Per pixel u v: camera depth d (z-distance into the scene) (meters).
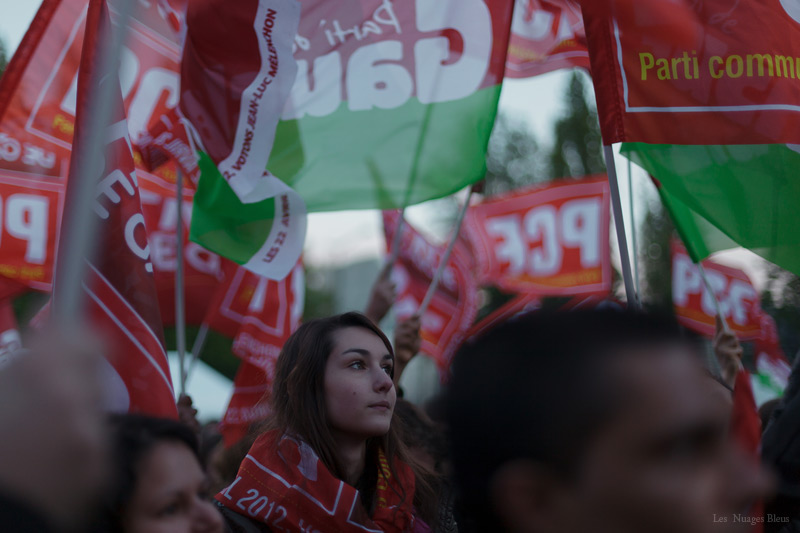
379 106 3.63
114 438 1.55
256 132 3.29
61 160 3.72
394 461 2.76
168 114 3.48
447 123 3.61
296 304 5.28
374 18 3.68
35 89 3.62
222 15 3.32
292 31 3.34
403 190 3.59
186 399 3.44
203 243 3.35
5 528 0.97
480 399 0.97
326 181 3.59
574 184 7.50
